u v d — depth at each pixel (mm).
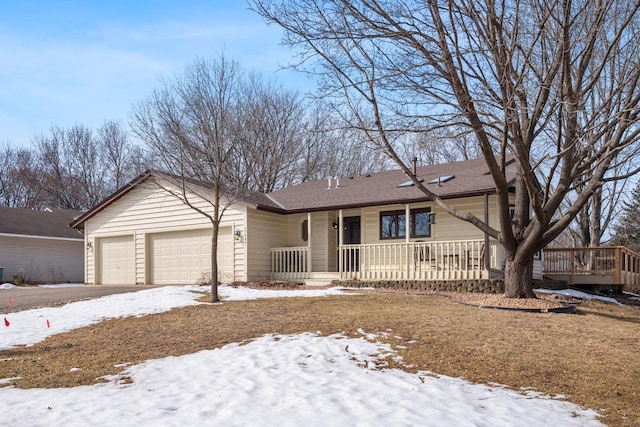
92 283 21844
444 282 15359
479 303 11812
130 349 8242
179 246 19750
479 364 7254
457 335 8742
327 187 21094
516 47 10539
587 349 8086
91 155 43125
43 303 13586
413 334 8805
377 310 11070
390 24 10039
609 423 5219
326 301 12602
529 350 7930
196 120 16984
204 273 18766
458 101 10211
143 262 20438
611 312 12422
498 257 15789
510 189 15391
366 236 18578
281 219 19781
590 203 26078
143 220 20594
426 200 16234
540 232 11305
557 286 16953
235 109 17891
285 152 32125
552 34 10828
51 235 25469
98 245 21969
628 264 18656
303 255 18484
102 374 6816
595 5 10672
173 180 17469
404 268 17469
